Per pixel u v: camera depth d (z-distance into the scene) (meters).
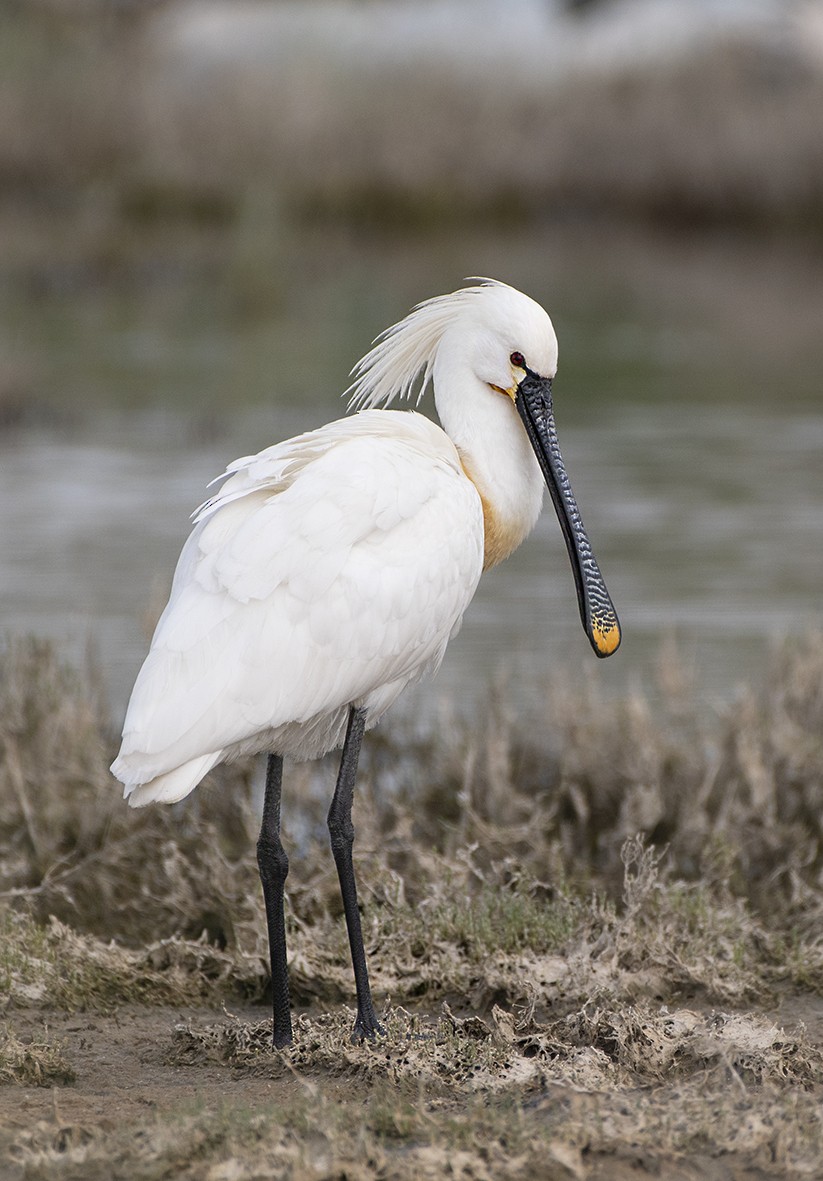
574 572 9.98
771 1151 7.01
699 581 17.55
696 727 12.44
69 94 50.78
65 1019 9.18
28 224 46.06
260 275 37.22
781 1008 9.36
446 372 9.80
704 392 27.75
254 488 8.48
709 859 11.03
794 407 26.52
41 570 17.69
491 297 9.73
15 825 11.36
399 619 8.55
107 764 11.62
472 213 50.75
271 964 8.65
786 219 50.84
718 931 9.95
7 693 12.30
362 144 51.72
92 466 22.66
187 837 11.16
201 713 7.93
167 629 8.12
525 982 9.15
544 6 60.22
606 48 56.41
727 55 54.94
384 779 12.33
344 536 8.40
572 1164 6.84
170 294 37.84
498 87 54.38
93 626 15.74
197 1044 8.63
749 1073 7.93
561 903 10.05
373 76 54.56
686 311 36.41
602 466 22.69
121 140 50.59
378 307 35.72
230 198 48.47
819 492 21.19
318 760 12.53
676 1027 8.44
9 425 25.16
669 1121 7.18
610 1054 8.25
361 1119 7.35
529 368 9.66
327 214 49.38
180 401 26.84
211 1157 6.94
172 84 53.12
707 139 51.72
